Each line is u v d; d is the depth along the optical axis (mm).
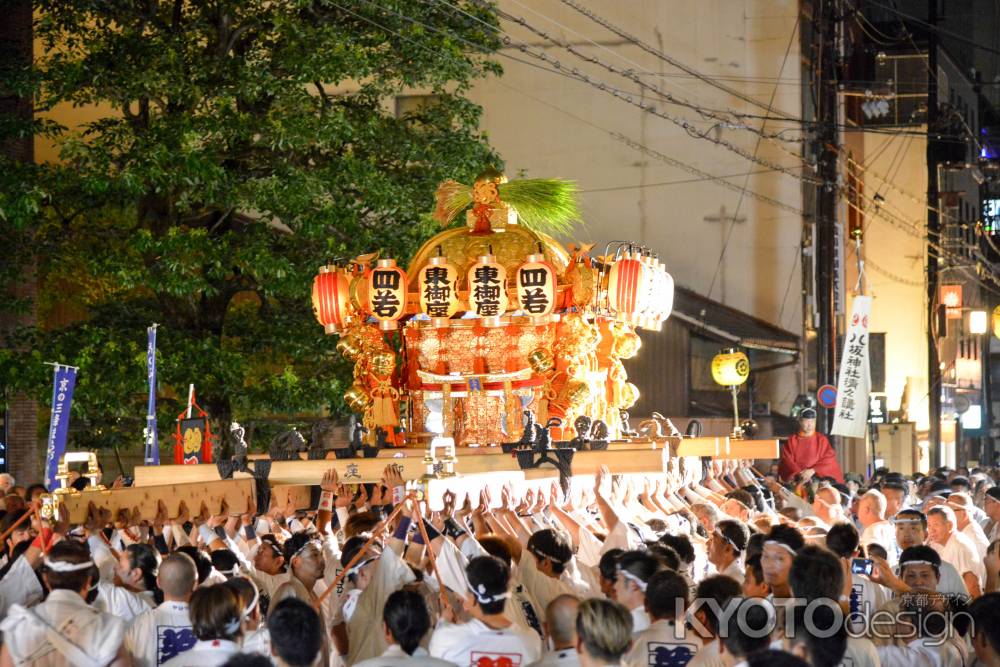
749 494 13695
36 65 18281
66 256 18516
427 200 19234
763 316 36688
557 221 15055
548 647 8109
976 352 54656
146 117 18844
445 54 19391
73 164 18406
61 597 7340
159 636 7613
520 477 10578
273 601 8711
